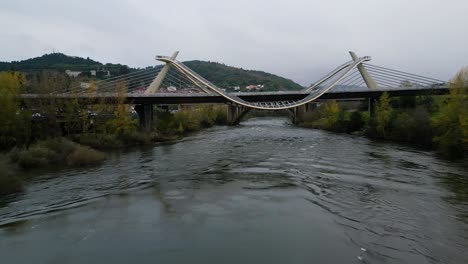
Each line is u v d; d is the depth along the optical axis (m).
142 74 92.81
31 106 44.94
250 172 28.97
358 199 20.36
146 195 21.69
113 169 31.38
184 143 54.62
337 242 14.04
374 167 30.78
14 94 41.50
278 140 57.12
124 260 12.80
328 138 60.03
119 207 19.20
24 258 13.09
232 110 110.25
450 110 36.72
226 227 15.91
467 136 33.75
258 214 17.70
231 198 20.80
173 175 28.06
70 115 47.59
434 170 29.19
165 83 96.25
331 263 12.25
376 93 78.38
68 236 15.12
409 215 17.36
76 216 17.77
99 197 21.41
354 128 72.38
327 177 26.61
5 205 20.02
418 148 44.38
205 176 27.45
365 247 13.54
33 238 14.95
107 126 53.06
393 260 12.37
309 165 32.12
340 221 16.55
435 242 13.96
